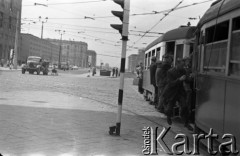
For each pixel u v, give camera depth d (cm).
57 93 2119
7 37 8675
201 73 865
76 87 2888
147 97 2045
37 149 737
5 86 2367
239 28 626
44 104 1501
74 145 791
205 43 851
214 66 758
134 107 1688
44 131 917
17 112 1208
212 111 742
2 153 694
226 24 695
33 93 1992
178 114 1240
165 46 1445
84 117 1206
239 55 611
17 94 1859
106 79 5353
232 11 659
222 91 681
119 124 940
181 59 1095
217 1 827
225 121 652
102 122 1125
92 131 964
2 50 8394
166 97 1103
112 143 834
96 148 776
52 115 1195
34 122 1034
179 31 1348
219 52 730
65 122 1073
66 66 10256
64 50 14662
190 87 1062
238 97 591
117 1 938
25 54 10581
